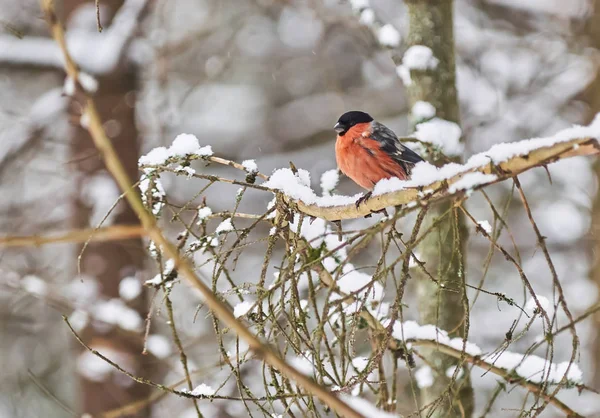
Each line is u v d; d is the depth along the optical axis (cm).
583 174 1761
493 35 1819
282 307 514
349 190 1998
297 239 560
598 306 454
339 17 1419
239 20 2198
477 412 1471
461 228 792
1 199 1722
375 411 446
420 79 842
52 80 1952
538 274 1797
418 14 855
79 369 1310
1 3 1678
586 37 1711
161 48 1511
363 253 1575
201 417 509
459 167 469
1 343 1808
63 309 1360
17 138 1374
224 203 1902
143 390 1320
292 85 2361
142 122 1509
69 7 1414
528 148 424
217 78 2153
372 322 645
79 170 1362
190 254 582
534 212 1828
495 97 1772
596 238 1662
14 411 1764
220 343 526
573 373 611
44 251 1672
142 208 367
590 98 1708
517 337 519
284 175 584
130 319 1246
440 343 661
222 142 2334
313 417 514
